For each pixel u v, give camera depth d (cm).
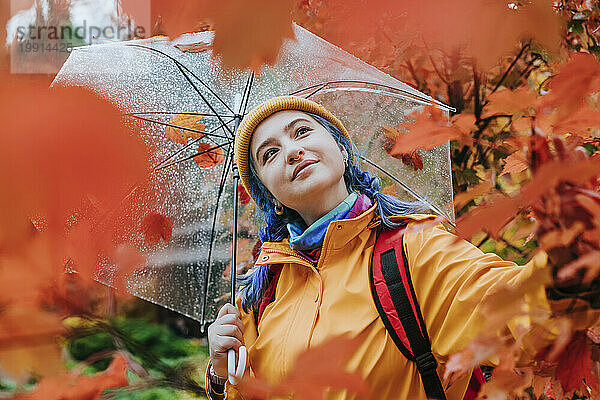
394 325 128
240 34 57
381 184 192
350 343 59
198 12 58
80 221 54
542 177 62
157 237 172
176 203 180
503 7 57
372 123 190
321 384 57
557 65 70
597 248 72
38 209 48
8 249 54
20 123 46
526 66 225
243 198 202
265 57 59
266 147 153
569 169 61
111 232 72
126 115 50
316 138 151
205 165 187
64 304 69
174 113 175
